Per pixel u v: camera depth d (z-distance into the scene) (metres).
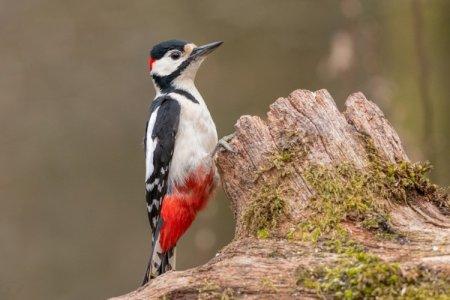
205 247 14.32
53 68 16.56
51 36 16.28
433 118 11.86
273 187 6.65
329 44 15.53
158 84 9.37
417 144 11.80
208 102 15.89
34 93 16.47
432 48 12.12
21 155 16.22
